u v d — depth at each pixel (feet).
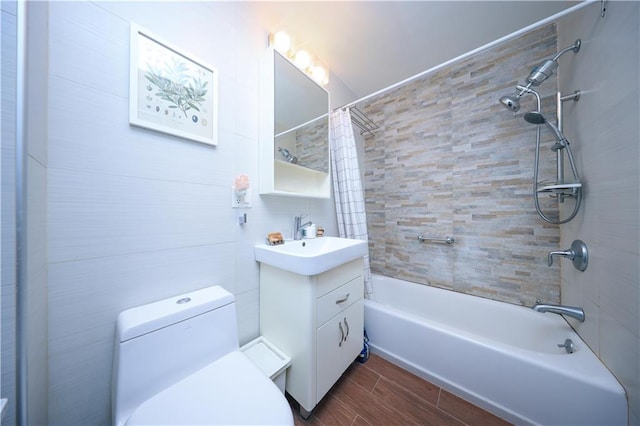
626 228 2.38
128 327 2.07
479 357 3.40
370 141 7.04
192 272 3.00
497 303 4.81
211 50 3.21
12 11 1.30
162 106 2.66
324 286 3.29
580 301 3.44
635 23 2.24
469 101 5.27
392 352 4.43
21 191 1.30
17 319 1.29
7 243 1.27
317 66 5.19
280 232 4.32
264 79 3.89
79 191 2.12
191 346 2.45
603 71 2.80
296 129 4.33
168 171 2.76
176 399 2.09
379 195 6.86
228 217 3.43
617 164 2.52
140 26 2.51
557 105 3.70
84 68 2.14
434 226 5.85
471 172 5.27
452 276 5.60
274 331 3.59
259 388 2.23
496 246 4.99
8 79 1.28
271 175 3.74
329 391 3.72
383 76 6.16
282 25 4.33
